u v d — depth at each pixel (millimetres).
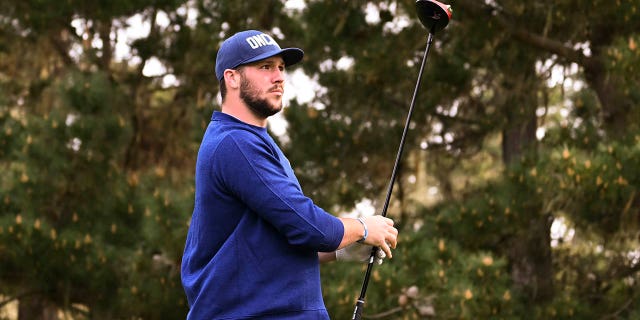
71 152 26375
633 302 24328
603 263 25922
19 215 24703
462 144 27641
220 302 8273
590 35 25172
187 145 33188
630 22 23672
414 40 24297
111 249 25734
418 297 21250
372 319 21594
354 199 25328
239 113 8648
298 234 8062
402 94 26172
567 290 25438
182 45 29812
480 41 24078
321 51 25234
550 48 24562
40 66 32750
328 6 24312
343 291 21578
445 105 26578
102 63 30547
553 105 31125
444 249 22078
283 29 28469
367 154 26250
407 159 27969
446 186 29578
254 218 8328
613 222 22203
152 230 23484
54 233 25062
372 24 24828
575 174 20844
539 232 24750
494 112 26125
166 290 24391
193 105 30594
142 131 33375
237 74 8641
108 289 25766
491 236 23625
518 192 22781
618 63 21422
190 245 8781
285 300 8219
